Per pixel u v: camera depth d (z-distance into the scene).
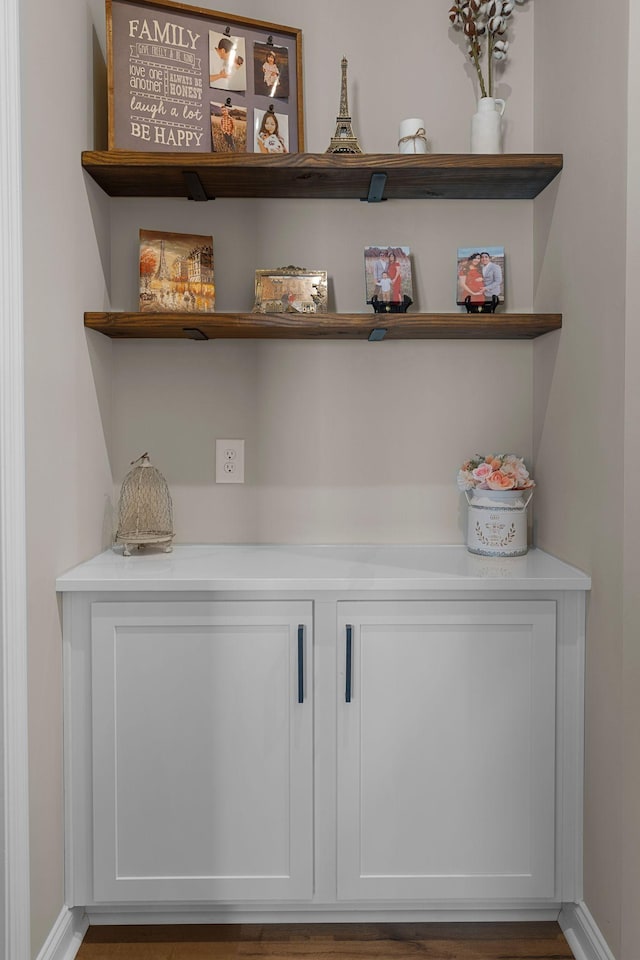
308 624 1.72
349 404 2.14
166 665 1.72
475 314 1.88
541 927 1.81
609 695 1.59
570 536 1.84
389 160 1.84
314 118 2.11
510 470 1.96
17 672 1.43
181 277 2.02
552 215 1.95
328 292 2.12
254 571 1.79
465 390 2.14
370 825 1.75
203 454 2.14
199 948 1.73
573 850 1.76
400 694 1.74
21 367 1.43
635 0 1.44
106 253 2.06
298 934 1.78
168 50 1.94
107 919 1.81
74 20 1.77
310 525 2.15
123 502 2.02
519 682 1.74
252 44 2.03
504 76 2.12
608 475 1.58
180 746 1.73
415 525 2.15
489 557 1.96
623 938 1.52
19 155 1.41
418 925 1.82
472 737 1.74
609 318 1.57
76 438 1.81
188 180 1.91
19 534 1.43
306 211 2.12
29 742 1.50
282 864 1.75
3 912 1.40
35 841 1.53
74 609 1.72
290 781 1.74
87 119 1.88
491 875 1.76
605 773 1.61
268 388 2.13
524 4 2.10
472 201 2.12
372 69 2.11
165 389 2.13
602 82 1.60
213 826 1.74
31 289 1.50
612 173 1.54
